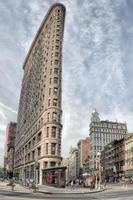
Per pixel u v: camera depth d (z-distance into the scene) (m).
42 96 100.00
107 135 194.50
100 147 190.38
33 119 111.19
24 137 130.62
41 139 91.44
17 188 52.12
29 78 138.50
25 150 122.94
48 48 104.56
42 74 105.69
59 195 37.88
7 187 54.88
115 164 129.12
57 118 90.38
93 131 194.38
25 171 115.88
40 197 32.66
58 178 60.12
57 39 103.50
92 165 183.38
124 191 48.88
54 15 107.94
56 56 100.12
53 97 92.38
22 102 156.88
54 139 87.12
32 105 118.25
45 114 91.38
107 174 136.38
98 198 33.47
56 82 95.69
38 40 126.12
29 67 143.88
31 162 104.44
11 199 27.97
